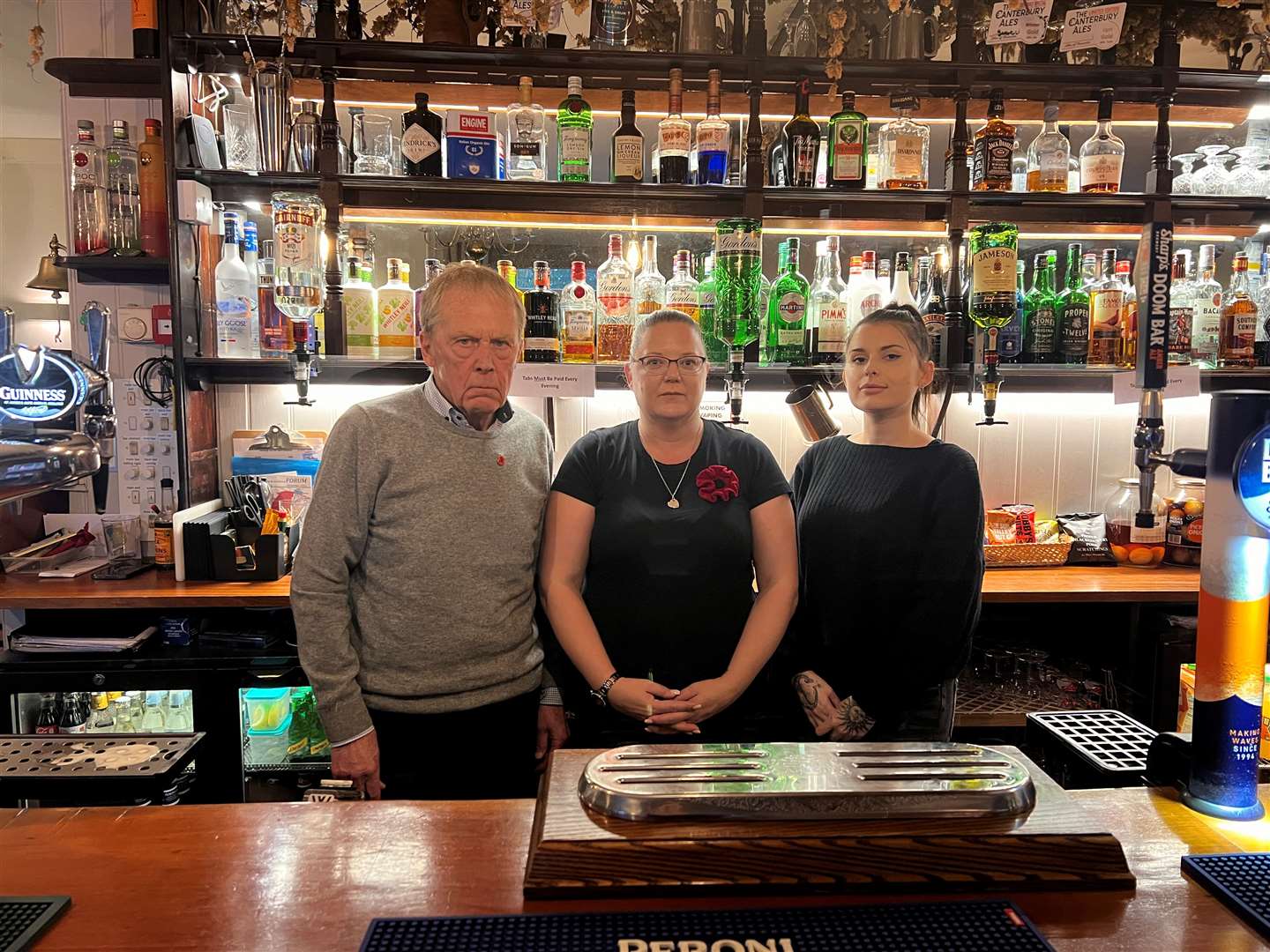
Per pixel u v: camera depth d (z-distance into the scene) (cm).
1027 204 234
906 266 232
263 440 243
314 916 74
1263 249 260
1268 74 227
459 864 83
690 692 151
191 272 226
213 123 229
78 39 248
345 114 243
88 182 231
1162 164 231
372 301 233
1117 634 231
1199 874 80
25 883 79
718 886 77
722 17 236
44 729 217
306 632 152
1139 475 267
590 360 227
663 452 168
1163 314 223
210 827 90
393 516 155
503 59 220
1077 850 80
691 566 160
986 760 93
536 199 231
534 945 69
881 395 168
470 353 152
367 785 153
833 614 167
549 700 173
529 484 167
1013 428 272
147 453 256
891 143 227
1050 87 234
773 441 266
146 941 71
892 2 206
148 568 229
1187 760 96
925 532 161
